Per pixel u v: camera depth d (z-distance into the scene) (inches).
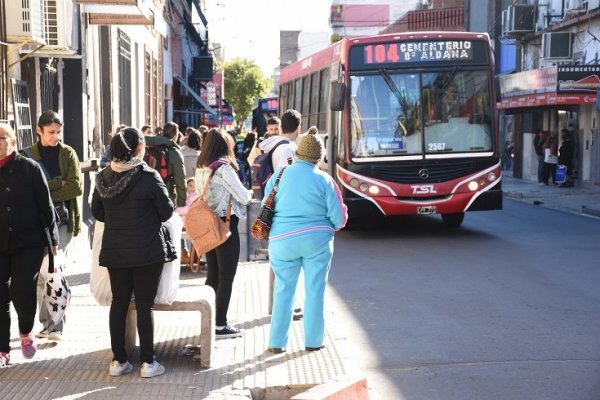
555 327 335.9
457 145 598.2
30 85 474.3
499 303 382.6
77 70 571.5
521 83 1199.6
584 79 1043.9
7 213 259.6
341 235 633.0
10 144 260.1
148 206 251.8
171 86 1395.2
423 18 1979.6
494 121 603.5
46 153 330.3
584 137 1154.7
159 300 263.0
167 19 1326.3
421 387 262.8
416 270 472.4
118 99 768.9
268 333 314.5
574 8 1141.7
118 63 770.8
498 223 716.7
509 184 1279.5
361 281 440.5
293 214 283.3
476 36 606.5
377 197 591.2
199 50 2393.0
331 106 586.9
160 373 258.4
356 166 592.7
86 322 327.9
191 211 299.7
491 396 252.8
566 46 1193.4
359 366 277.3
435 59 600.7
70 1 448.8
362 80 598.2
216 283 317.7
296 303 359.3
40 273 289.0
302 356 281.7
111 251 251.0
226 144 308.3
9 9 400.2
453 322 346.9
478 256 521.3
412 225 693.9
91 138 620.7
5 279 265.7
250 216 488.7
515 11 1374.3
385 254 534.6
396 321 350.3
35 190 264.7
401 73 598.2
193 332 312.5
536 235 628.7
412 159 593.6
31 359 274.8
